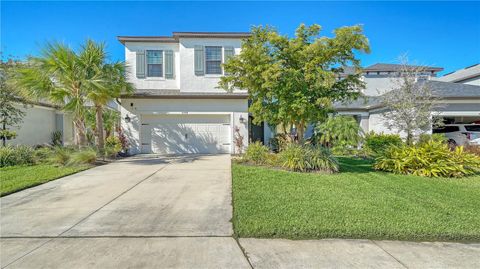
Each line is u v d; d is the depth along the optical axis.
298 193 5.95
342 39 7.68
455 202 5.42
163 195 6.01
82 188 6.66
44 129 15.87
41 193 6.20
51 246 3.56
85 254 3.35
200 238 3.81
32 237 3.84
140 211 4.93
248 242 3.69
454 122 19.06
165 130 14.11
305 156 8.73
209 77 14.31
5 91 11.14
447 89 15.74
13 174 8.09
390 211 4.75
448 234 3.81
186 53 14.31
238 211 4.75
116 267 3.05
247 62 8.44
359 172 8.66
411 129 12.24
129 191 6.36
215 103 14.06
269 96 8.59
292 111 8.38
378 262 3.18
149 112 13.84
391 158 9.08
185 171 8.85
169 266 3.07
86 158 9.90
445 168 8.21
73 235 3.90
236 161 10.68
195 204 5.34
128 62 13.51
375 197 5.67
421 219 4.36
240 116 14.10
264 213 4.64
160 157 12.48
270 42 8.12
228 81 9.29
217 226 4.23
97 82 10.17
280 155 9.60
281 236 3.85
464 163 8.77
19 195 6.02
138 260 3.20
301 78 7.85
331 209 4.85
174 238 3.80
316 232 3.85
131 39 14.54
